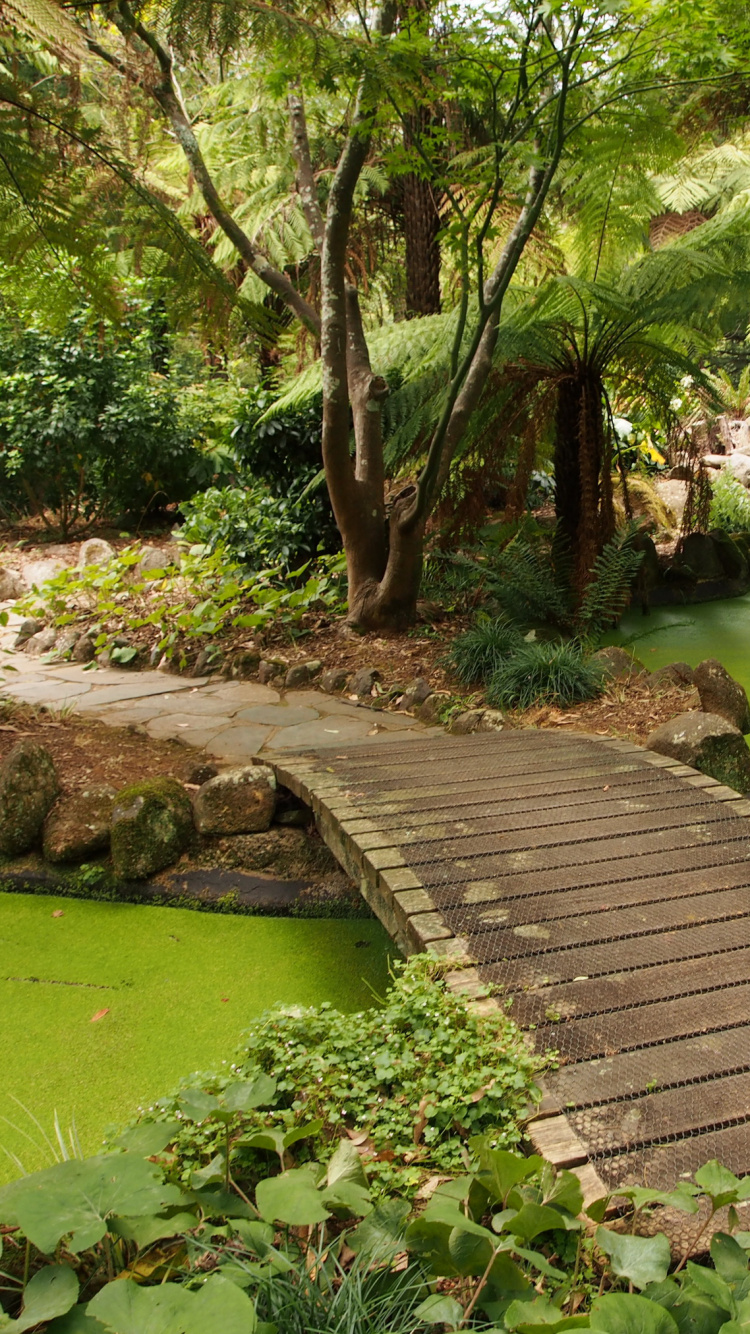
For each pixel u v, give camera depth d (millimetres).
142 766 3801
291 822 3348
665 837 2660
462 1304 1322
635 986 1977
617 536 5750
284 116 6211
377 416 5555
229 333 3277
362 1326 1257
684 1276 1316
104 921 3033
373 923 3006
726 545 7480
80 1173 1342
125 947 2867
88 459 8594
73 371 8250
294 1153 1688
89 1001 2562
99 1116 2090
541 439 6211
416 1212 1496
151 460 8812
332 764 3396
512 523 5914
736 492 9195
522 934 2176
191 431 8914
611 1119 1621
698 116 5641
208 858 3252
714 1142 1567
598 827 2732
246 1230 1354
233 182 7293
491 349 5281
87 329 3791
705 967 2039
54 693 4949
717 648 5656
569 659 4449
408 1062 1801
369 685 4770
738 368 13648
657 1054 1775
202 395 9352
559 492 5988
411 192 6812
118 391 8484
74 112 2488
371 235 7785
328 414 5207
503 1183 1336
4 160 2492
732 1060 1751
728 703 4047
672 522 8727
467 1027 1855
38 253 2801
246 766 3623
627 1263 1247
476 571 6047
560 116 4254
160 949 2852
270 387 8344
